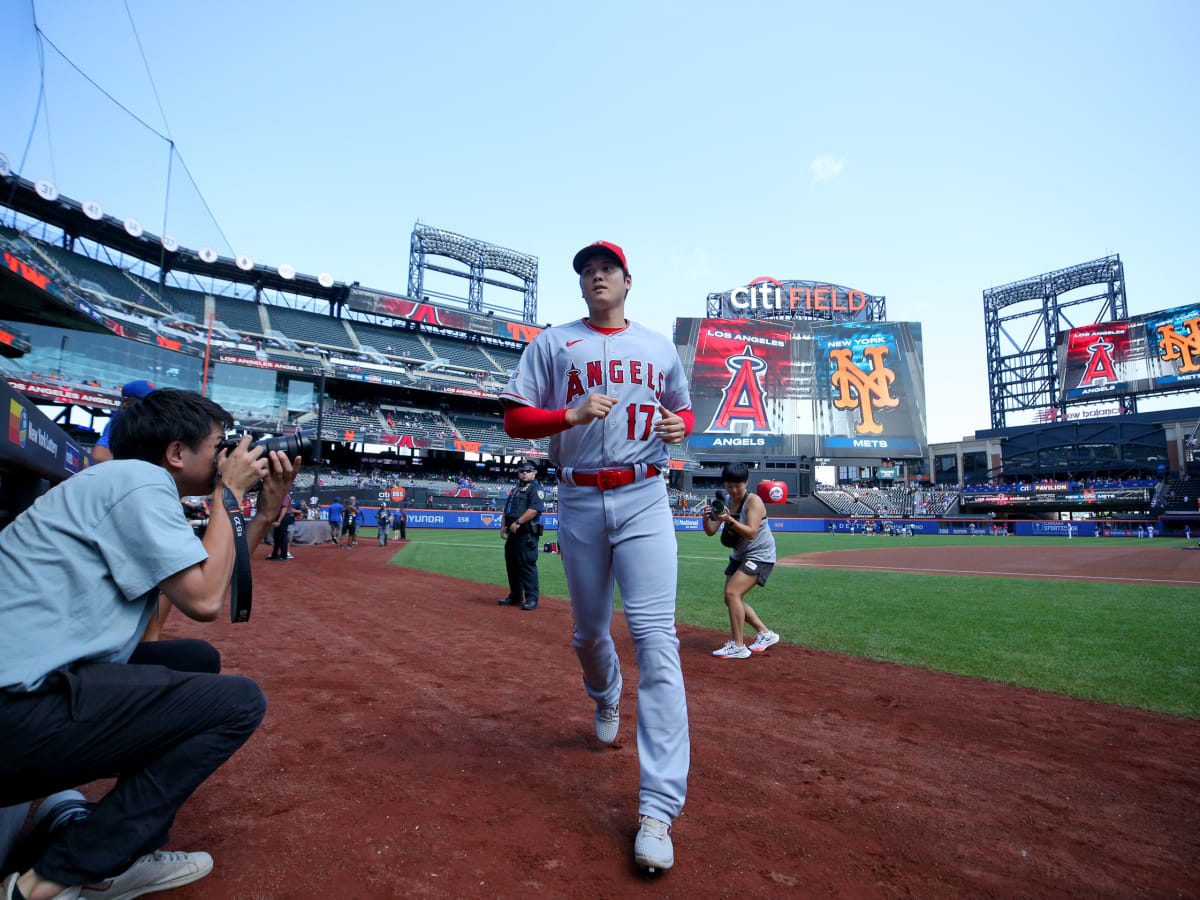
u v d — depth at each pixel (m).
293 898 1.58
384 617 6.54
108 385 28.69
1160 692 3.87
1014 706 3.58
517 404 2.32
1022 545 28.33
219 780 2.34
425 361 49.34
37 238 26.23
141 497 1.53
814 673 4.35
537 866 1.79
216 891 1.61
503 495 44.56
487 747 2.76
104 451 3.12
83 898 1.51
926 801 2.33
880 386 53.75
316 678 3.95
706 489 52.56
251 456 1.75
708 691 3.87
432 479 46.00
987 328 61.44
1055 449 53.06
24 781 1.42
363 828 1.98
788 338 54.09
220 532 1.61
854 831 2.08
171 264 40.34
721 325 53.44
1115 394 50.44
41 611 1.43
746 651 4.83
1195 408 47.94
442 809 2.13
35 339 26.91
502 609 7.30
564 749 2.76
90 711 1.42
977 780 2.54
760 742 2.95
